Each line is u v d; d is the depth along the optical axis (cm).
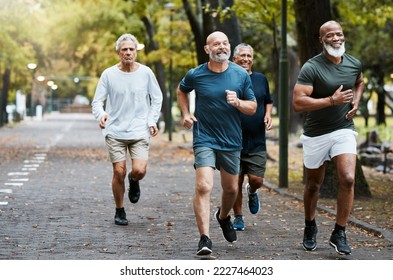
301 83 1320
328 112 1323
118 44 1678
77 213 1902
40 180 2766
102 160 3841
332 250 1423
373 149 4012
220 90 1323
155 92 1697
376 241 1522
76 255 1361
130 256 1355
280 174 2562
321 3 2336
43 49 7462
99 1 5709
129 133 1686
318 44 2345
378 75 5869
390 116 12506
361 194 2283
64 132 7406
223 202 1380
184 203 2138
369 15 3888
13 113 10312
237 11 3331
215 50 1309
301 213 1947
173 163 3734
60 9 5806
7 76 8419
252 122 1609
